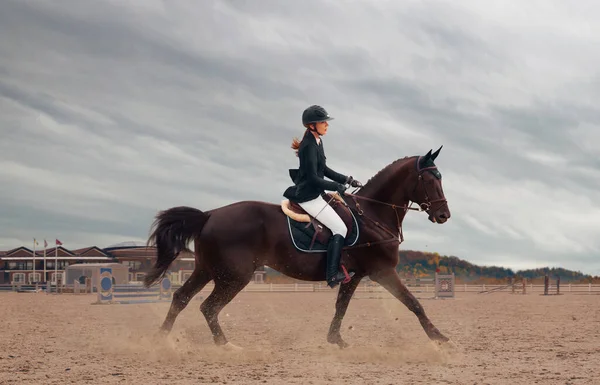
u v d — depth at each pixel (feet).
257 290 146.41
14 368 22.40
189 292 27.04
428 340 34.58
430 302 88.07
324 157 27.07
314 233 26.21
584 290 138.82
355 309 70.59
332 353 26.66
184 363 23.54
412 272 117.70
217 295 26.25
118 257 208.13
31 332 39.01
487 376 20.35
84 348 28.96
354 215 26.84
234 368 22.25
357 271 27.22
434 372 21.30
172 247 26.17
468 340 33.37
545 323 46.68
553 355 26.23
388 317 55.47
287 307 73.20
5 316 56.08
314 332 39.68
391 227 27.25
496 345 30.55
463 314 58.95
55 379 19.92
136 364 23.32
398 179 27.32
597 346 29.96
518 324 45.75
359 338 35.96
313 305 78.69
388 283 26.81
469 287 147.02
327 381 19.35
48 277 223.92
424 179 26.99
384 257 26.76
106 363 23.68
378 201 27.40
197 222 26.48
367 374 20.83
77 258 213.46
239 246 25.88
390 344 32.27
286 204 26.76
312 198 26.63
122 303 80.12
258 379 19.79
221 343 26.30
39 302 89.04
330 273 25.85
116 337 35.14
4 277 225.97
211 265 26.12
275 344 31.68
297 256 26.18
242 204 26.71
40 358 25.34
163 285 84.33
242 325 45.68
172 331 39.27
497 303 83.97
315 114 26.68
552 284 151.23
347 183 27.25
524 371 21.43
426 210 27.40
